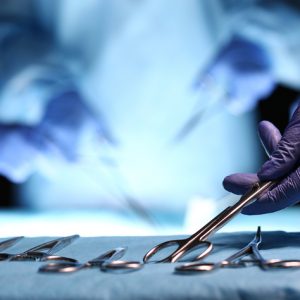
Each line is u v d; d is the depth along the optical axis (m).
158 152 3.45
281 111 3.35
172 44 3.35
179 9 3.31
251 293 0.30
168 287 0.31
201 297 0.30
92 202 3.51
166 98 3.40
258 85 3.34
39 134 3.45
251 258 0.39
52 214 3.55
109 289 0.32
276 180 0.56
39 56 3.41
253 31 3.29
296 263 0.35
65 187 3.52
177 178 3.45
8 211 3.63
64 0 3.37
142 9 3.34
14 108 3.43
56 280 0.34
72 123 3.44
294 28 3.29
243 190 0.58
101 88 3.42
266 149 0.68
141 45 3.37
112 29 3.37
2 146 3.44
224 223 0.45
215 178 3.43
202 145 3.42
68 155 3.47
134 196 3.47
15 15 3.37
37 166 3.49
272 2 3.27
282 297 0.30
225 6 3.28
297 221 2.98
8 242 0.54
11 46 3.40
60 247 0.51
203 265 0.34
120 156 3.47
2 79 3.42
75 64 3.41
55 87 3.42
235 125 3.40
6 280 0.34
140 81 3.40
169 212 3.45
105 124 3.45
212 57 3.32
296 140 0.56
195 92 3.38
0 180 3.61
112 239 0.58
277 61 3.32
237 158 3.42
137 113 3.43
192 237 0.44
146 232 3.25
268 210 0.55
